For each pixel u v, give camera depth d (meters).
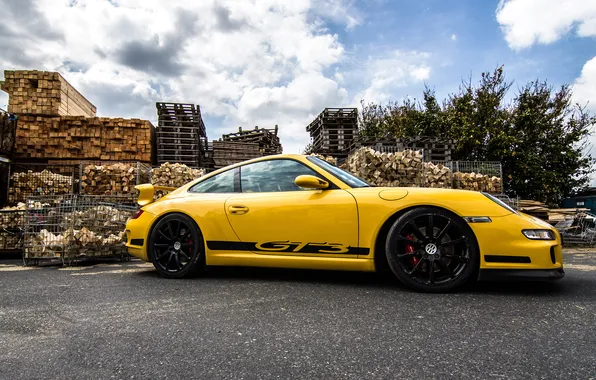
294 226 3.03
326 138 10.61
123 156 9.28
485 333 1.78
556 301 2.38
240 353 1.57
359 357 1.51
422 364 1.44
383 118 17.83
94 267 4.30
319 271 3.48
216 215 3.28
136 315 2.15
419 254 2.67
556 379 1.30
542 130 12.88
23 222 5.58
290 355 1.54
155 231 3.46
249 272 3.51
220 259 3.26
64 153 9.01
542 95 13.41
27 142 8.81
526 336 1.74
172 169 8.22
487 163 9.64
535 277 2.50
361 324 1.93
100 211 4.84
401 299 2.44
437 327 1.88
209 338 1.75
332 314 2.12
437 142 9.88
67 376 1.37
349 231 2.88
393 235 2.72
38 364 1.48
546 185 12.38
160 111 9.84
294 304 2.33
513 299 2.43
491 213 2.62
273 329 1.87
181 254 3.37
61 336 1.80
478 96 13.45
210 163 11.07
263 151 11.50
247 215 3.18
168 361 1.49
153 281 3.21
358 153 8.00
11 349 1.64
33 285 3.13
